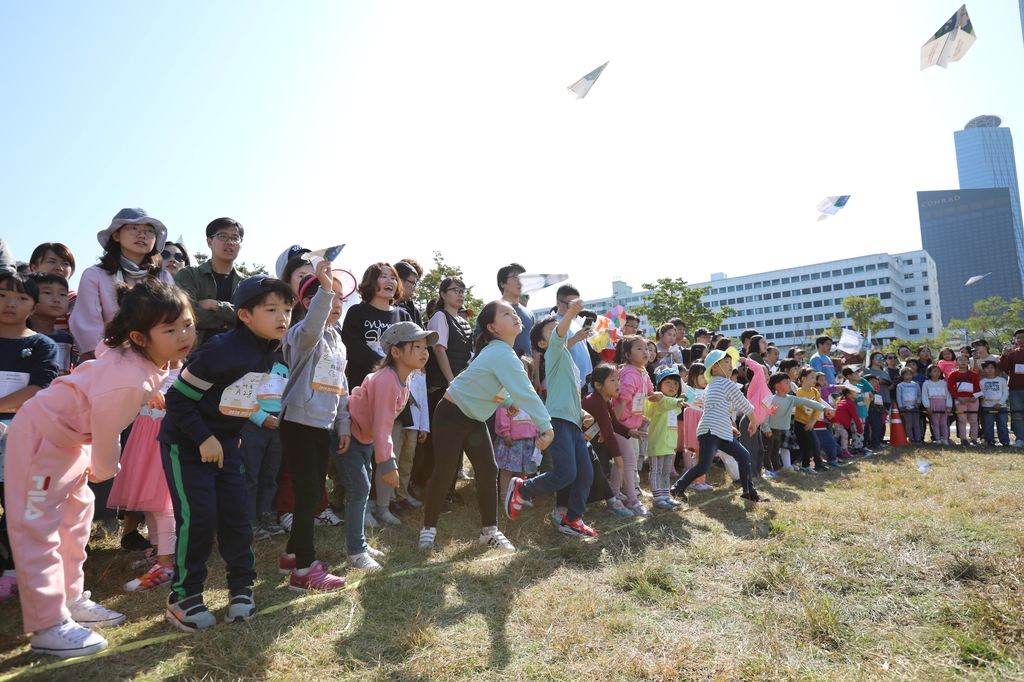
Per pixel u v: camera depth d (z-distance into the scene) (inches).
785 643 97.7
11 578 118.6
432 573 131.9
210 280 173.9
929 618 106.5
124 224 158.7
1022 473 255.9
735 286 4478.3
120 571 135.8
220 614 109.9
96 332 153.9
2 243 165.2
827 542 147.9
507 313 165.2
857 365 414.3
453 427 157.9
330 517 176.9
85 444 104.2
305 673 88.9
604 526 183.6
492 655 94.7
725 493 230.5
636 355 217.6
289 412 128.8
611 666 90.5
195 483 106.4
